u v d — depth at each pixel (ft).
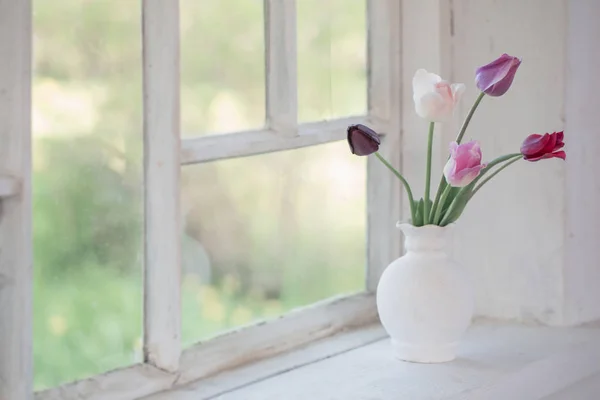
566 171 7.48
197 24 6.78
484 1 7.50
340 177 7.54
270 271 7.23
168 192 6.53
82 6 6.33
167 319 6.60
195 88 6.79
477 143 6.64
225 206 6.98
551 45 7.43
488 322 7.66
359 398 6.59
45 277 6.29
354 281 7.68
